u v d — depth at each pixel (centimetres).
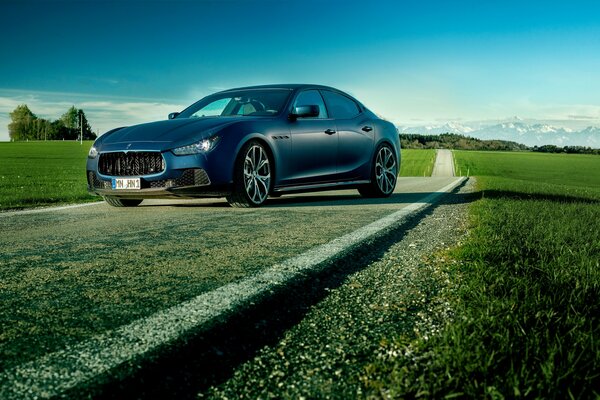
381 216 464
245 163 545
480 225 395
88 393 118
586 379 126
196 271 241
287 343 159
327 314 188
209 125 539
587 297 202
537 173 6062
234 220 435
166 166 505
